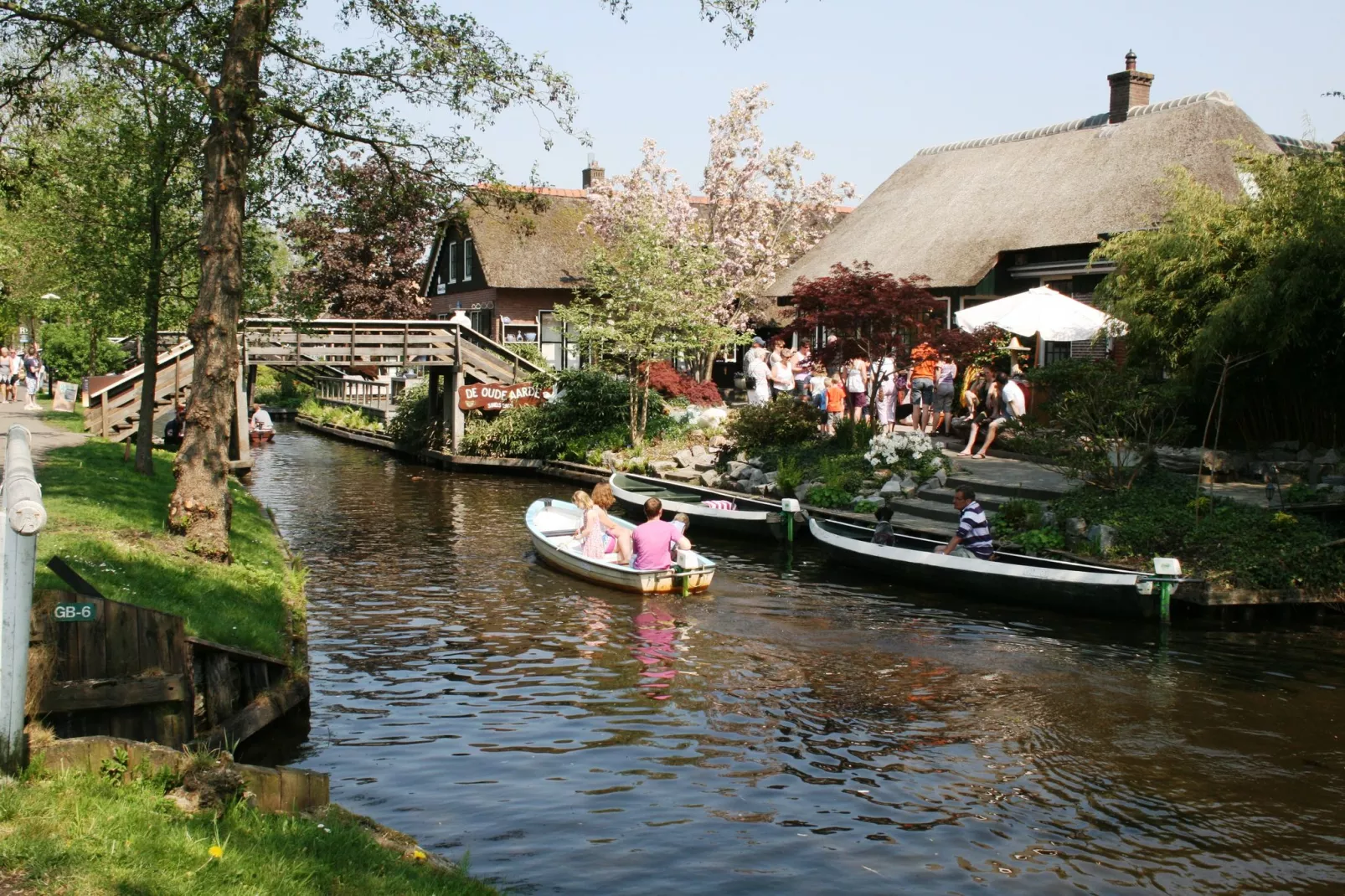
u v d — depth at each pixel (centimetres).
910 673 1080
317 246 4381
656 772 819
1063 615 1316
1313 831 728
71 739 558
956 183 3039
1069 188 2625
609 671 1082
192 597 962
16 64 1291
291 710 912
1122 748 877
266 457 3225
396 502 2277
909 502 1823
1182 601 1289
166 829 493
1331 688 1035
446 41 1240
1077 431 1623
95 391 2627
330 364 2894
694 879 646
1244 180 2142
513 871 649
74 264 1723
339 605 1351
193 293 1881
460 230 1490
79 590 644
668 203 3641
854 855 685
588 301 2986
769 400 2645
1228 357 1609
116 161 1634
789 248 3722
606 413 2761
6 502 513
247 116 1174
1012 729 920
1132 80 2753
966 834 719
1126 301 1778
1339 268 1473
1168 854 693
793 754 859
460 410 2964
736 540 1848
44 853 442
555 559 1565
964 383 2450
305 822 573
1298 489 1498
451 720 930
